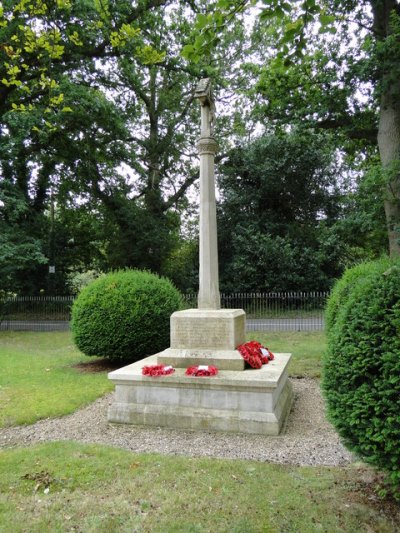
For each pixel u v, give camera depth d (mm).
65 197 25406
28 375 8930
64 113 18141
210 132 6957
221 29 4184
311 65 16641
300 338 14516
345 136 17906
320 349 11617
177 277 25109
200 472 4094
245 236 23922
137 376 5781
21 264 19453
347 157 21906
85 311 9750
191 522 3236
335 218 25328
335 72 15812
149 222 24625
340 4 15070
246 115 24469
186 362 6230
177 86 25734
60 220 27469
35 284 25219
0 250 17812
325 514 3318
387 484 3740
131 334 9516
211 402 5559
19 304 23578
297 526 3164
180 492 3703
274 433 5258
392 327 3199
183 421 5555
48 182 24312
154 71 24094
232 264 23516
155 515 3350
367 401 3178
